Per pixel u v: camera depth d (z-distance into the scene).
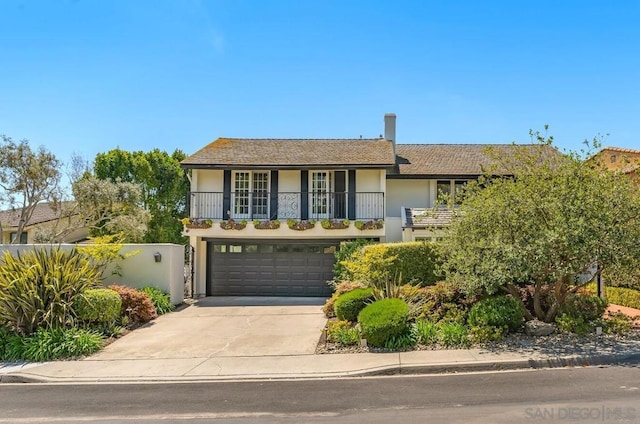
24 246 13.98
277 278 18.81
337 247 18.70
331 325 10.87
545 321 10.26
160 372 8.38
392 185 19.80
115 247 14.02
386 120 21.62
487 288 9.34
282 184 19.00
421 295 11.27
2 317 10.23
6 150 20.36
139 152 30.36
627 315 11.26
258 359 9.05
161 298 14.37
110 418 6.07
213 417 5.98
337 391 7.02
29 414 6.33
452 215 10.80
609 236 8.75
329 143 21.03
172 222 31.20
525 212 9.27
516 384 7.03
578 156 9.75
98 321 11.18
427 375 7.88
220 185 18.97
